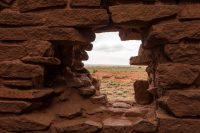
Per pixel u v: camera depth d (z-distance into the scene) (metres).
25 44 2.48
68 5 2.49
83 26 2.49
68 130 2.49
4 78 2.48
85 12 2.46
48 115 2.57
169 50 2.39
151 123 2.44
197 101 2.33
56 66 2.84
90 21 2.45
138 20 2.42
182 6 2.42
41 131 2.48
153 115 2.63
